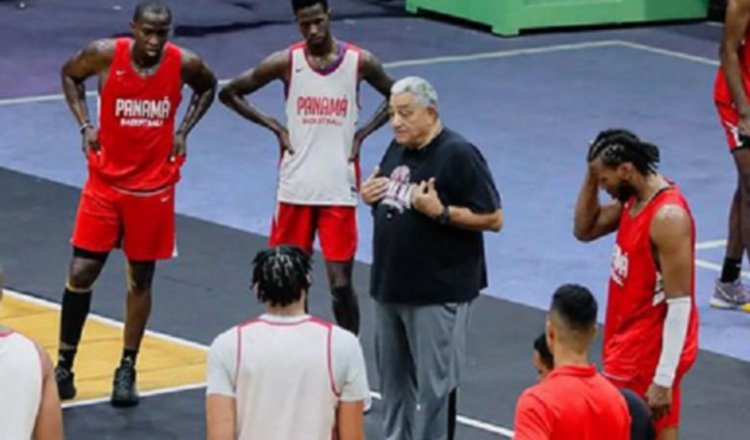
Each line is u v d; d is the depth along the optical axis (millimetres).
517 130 33969
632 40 42750
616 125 34750
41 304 23562
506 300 24297
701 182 30906
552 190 29891
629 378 16438
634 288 16344
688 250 16141
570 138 33531
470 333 22891
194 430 19531
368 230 27312
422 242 17484
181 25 42406
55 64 38156
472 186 17406
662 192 16219
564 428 13188
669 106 36469
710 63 40688
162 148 20031
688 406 20688
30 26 41750
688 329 16406
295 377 13688
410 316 17719
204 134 32594
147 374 21078
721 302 24359
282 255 13797
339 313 20594
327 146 20234
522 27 42688
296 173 20266
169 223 20188
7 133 32344
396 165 17656
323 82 20156
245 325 13852
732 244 24188
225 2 45406
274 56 20312
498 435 19578
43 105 34531
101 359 21516
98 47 19781
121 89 19734
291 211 20359
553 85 37875
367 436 19469
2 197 28391
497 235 27234
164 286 24328
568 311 13453
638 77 39031
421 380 17828
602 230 17047
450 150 17391
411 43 41375
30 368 13172
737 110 23328
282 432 13680
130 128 19812
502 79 38219
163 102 19906
